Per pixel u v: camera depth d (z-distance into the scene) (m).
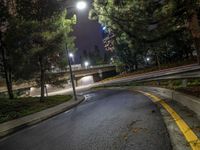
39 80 29.22
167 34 8.59
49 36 23.41
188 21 8.18
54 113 15.94
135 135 5.68
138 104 11.37
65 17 26.34
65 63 28.08
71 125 9.09
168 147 4.45
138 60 74.38
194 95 7.96
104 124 7.73
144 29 7.98
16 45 22.88
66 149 5.69
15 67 24.61
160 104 9.97
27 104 24.05
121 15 7.89
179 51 53.25
